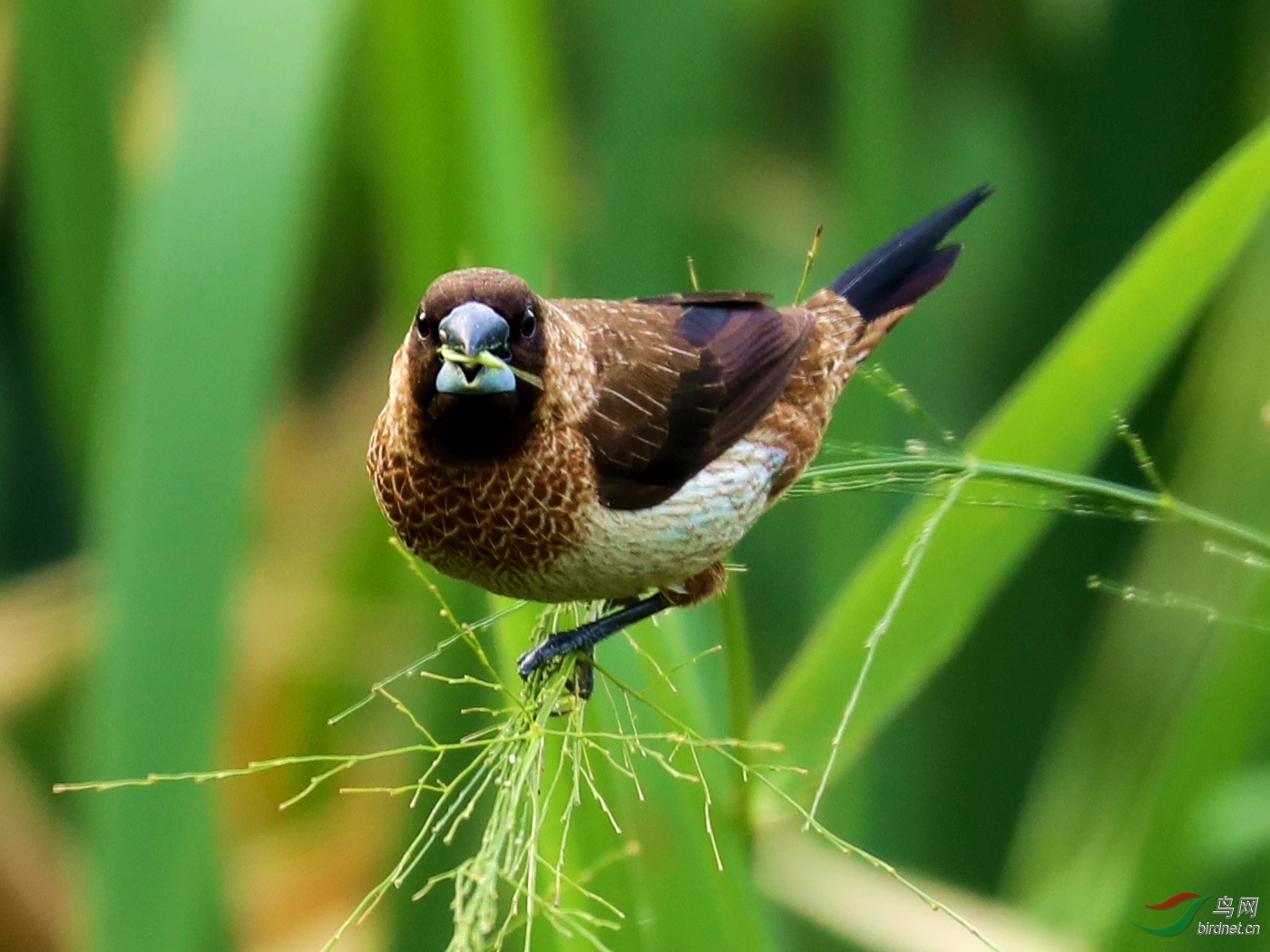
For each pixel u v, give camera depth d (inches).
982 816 364.5
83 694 357.7
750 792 238.1
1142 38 371.6
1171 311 247.8
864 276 293.4
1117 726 380.8
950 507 238.4
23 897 358.0
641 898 239.0
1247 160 239.1
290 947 370.0
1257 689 250.1
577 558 237.8
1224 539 229.9
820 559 338.6
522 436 230.4
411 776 306.3
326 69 253.8
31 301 397.1
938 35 418.0
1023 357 385.7
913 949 299.3
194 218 248.8
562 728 234.7
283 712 393.7
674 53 358.0
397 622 387.5
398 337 293.6
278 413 418.3
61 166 317.4
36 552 411.5
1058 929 340.5
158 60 373.7
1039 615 369.7
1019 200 402.0
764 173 440.1
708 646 328.5
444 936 295.0
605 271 362.0
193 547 247.0
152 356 247.9
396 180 282.0
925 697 364.5
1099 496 228.1
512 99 275.7
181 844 247.3
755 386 258.2
